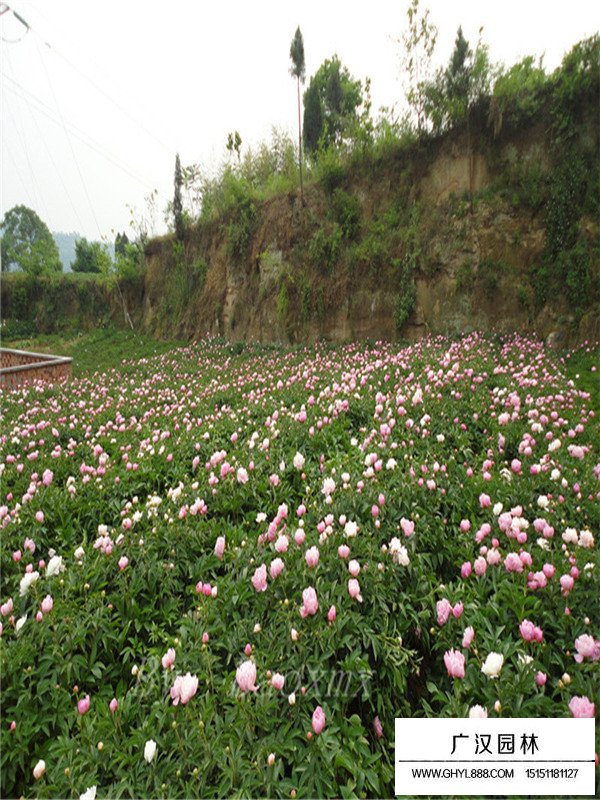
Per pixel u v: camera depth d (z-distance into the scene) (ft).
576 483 13.25
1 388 42.16
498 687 6.98
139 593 10.35
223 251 74.23
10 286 113.70
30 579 9.27
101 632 8.95
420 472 13.62
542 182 42.70
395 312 50.44
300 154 60.75
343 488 12.57
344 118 62.39
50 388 40.96
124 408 30.96
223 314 72.90
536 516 12.27
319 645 7.64
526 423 18.99
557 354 36.78
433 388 22.50
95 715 7.38
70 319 108.47
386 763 6.86
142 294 98.22
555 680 7.52
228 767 6.23
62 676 8.17
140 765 6.48
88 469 16.89
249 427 22.08
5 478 18.12
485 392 22.90
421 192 51.60
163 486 17.13
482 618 8.20
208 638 8.18
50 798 6.30
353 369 31.53
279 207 64.44
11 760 7.06
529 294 42.22
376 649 7.73
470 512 12.59
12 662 7.83
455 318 46.42
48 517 13.98
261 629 8.29
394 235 51.83
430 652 8.66
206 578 10.89
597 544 11.18
